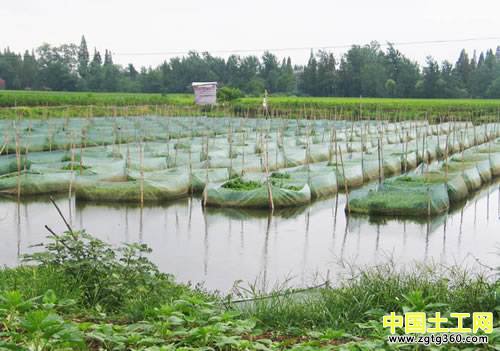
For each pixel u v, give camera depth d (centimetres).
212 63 9138
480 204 2097
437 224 1753
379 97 8231
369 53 8762
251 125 4141
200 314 688
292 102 5941
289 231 1645
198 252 1413
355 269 1283
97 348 638
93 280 842
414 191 1917
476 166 2456
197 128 3816
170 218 1777
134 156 2542
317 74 8438
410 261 1359
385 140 3656
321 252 1431
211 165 2380
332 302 805
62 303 707
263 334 728
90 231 1608
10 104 5241
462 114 5525
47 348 584
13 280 859
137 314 750
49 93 6719
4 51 8781
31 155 2431
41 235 1555
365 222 1766
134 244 876
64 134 3095
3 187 2014
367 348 609
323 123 4516
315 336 650
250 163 2405
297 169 2339
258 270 1273
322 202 2052
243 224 1716
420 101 6794
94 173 2153
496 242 1555
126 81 8300
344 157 2852
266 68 8875
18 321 648
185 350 573
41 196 2038
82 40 9650
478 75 8412
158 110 5144
